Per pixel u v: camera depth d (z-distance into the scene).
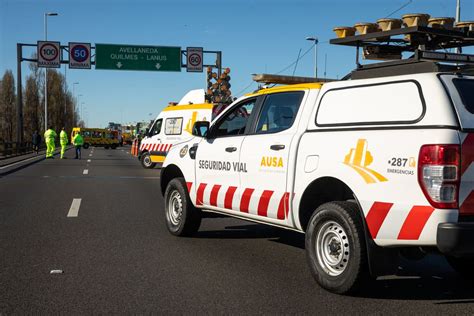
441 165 4.29
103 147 75.75
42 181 16.83
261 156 6.12
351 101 5.24
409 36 6.19
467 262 5.68
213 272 5.93
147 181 17.23
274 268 6.13
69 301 4.86
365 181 4.81
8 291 5.15
